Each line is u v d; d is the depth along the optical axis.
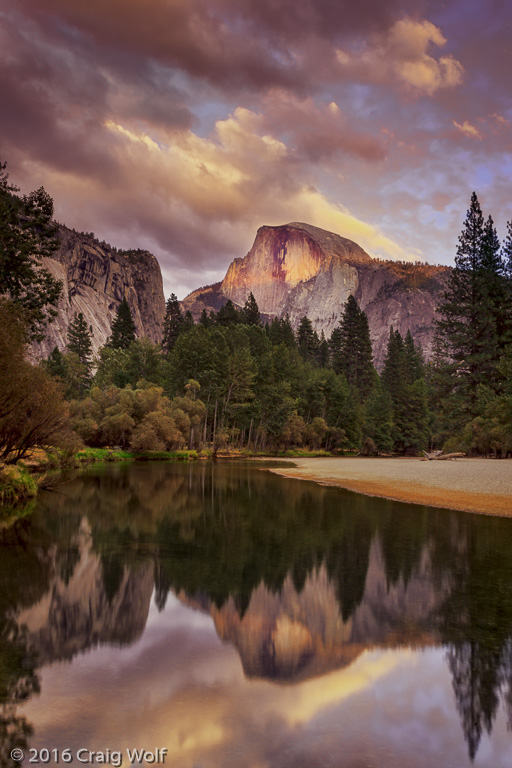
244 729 4.80
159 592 9.23
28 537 14.34
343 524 16.56
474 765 4.27
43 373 23.64
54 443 32.09
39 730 4.73
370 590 9.41
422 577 10.30
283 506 20.92
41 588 9.44
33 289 28.27
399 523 16.77
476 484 28.11
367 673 6.02
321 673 6.00
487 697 5.45
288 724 4.90
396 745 4.57
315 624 7.65
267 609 8.35
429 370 128.25
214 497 24.05
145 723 4.85
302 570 10.84
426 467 43.31
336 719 5.00
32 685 5.63
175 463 52.94
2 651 6.60
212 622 7.77
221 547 13.12
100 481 31.06
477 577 10.29
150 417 58.38
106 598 8.89
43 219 27.75
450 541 13.93
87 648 6.69
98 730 4.73
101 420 58.47
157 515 18.48
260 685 5.67
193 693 5.47
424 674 6.00
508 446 53.72
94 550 12.73
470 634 7.26
